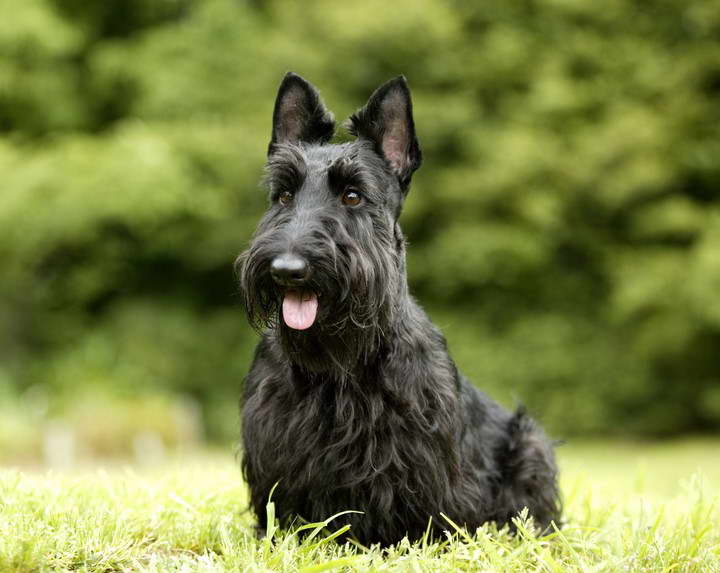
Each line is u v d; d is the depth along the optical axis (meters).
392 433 4.22
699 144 16.98
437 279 17.28
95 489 5.19
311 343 4.20
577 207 17.05
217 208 16.42
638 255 16.80
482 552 4.01
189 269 18.91
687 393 17.89
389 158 4.71
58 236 16.67
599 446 16.88
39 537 3.90
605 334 17.77
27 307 19.75
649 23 17.69
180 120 17.33
